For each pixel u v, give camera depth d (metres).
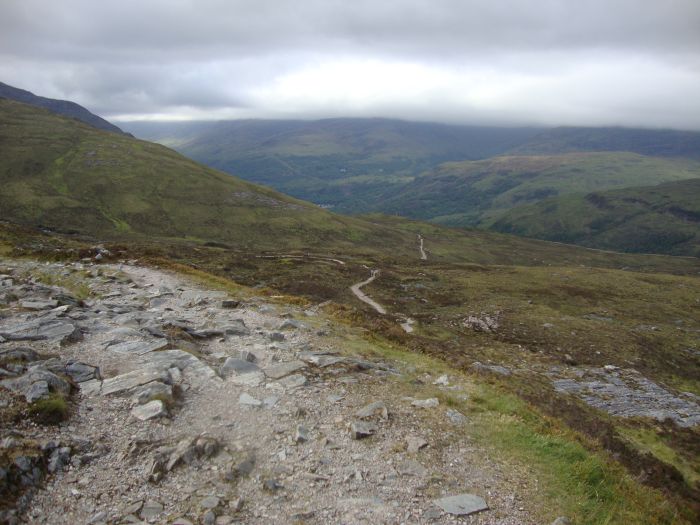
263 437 13.53
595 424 24.91
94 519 9.62
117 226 199.88
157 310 25.98
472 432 15.09
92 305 25.50
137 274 37.72
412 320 65.19
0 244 49.25
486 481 12.31
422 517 10.61
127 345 19.02
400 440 14.02
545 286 100.44
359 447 13.44
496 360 48.19
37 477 10.48
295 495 11.06
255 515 10.27
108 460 11.69
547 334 62.06
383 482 11.84
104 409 13.95
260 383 17.22
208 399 15.55
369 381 18.69
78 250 44.88
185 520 9.77
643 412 38.69
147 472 11.32
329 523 10.20
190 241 188.75
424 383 19.78
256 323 25.72
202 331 22.41
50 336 18.98
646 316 83.50
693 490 21.56
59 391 14.02
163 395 14.76
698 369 58.09
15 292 25.27
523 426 15.92
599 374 48.25
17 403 12.70
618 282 113.88
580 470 13.24
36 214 192.38
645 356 58.03
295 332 24.72
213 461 12.09
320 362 19.97
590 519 11.24
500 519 10.82
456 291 91.44
